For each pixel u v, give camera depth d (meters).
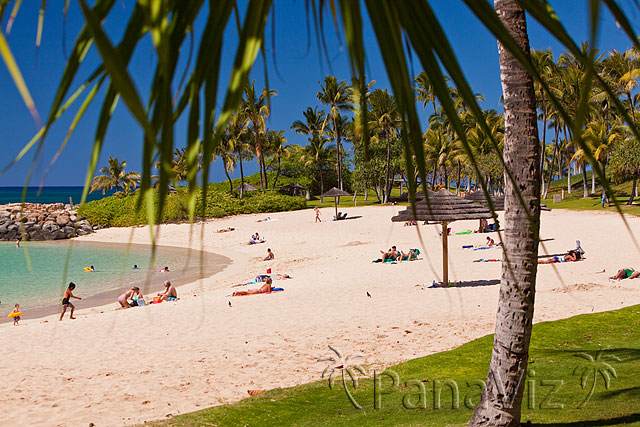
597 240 30.62
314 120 77.81
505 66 5.35
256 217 59.84
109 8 0.93
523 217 5.45
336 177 90.06
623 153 46.69
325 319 15.31
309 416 8.01
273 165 89.50
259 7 1.04
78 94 0.89
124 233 57.97
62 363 12.51
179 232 52.69
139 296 21.23
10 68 0.69
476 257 26.97
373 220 51.22
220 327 15.23
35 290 27.38
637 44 0.92
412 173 1.03
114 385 10.70
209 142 1.00
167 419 8.24
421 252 31.05
